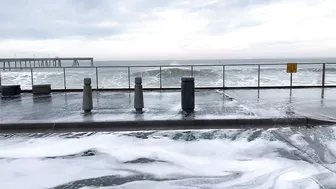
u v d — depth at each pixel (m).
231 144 6.25
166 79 29.28
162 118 7.98
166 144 6.33
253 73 34.28
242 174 4.73
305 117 7.83
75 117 8.32
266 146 6.06
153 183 4.46
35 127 7.74
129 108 9.67
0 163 5.39
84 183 4.50
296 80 26.11
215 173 4.80
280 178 4.52
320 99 11.32
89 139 6.77
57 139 6.82
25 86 24.64
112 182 4.52
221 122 7.77
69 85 25.78
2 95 13.72
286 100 11.11
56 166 5.22
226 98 11.69
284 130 7.20
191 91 9.16
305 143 6.18
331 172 4.71
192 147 6.11
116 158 5.57
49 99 12.31
